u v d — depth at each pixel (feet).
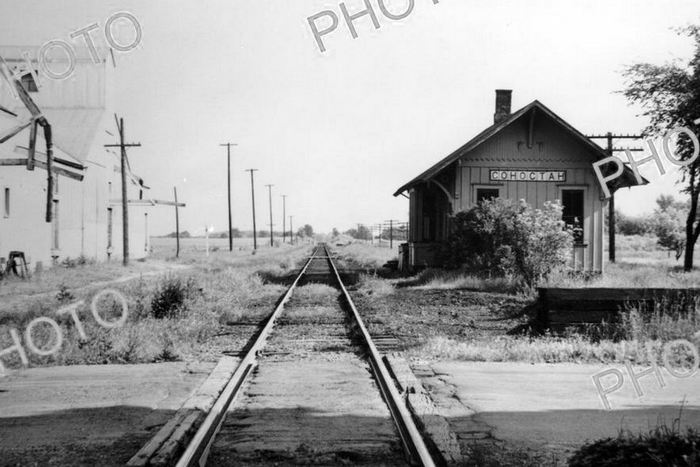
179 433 18.85
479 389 24.91
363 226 463.42
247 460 17.17
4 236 83.20
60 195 105.09
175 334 37.47
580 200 79.30
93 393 24.91
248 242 461.78
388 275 93.45
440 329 40.75
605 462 16.26
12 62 120.37
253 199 241.96
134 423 20.88
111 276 91.91
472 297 55.83
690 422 20.53
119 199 138.51
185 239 606.14
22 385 26.48
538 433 19.49
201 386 25.36
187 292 51.49
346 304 55.16
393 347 34.14
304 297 62.90
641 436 17.34
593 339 35.55
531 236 62.34
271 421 20.51
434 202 93.45
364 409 21.97
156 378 27.48
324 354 32.55
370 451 17.80
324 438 18.83
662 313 36.55
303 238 564.30
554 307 37.17
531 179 78.43
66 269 95.55
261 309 53.16
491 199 72.84
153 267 116.67
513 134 78.79
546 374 27.61
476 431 19.67
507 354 31.22
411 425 18.97
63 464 17.19
